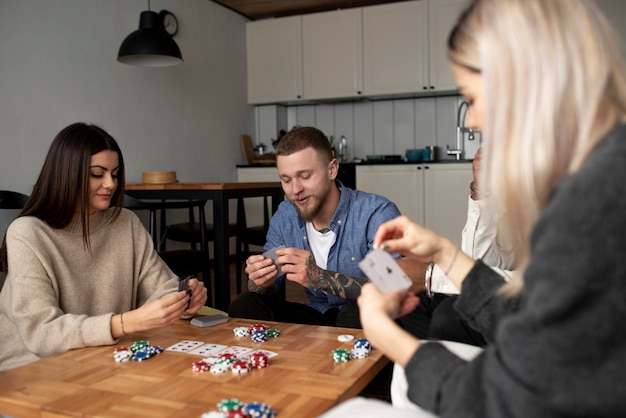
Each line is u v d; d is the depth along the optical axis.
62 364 1.25
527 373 0.63
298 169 1.88
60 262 1.62
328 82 5.68
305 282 1.73
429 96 5.70
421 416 0.73
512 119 0.71
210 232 3.88
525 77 0.69
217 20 5.53
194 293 1.63
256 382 1.10
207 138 5.38
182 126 5.03
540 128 0.69
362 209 1.99
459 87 0.82
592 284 0.59
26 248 1.52
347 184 5.41
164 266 1.95
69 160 1.60
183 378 1.14
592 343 0.60
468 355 1.02
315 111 6.22
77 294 1.67
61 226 1.63
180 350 1.34
